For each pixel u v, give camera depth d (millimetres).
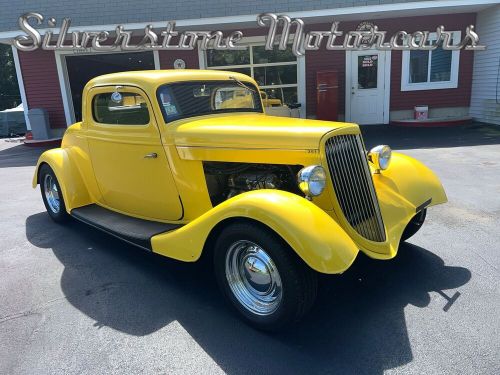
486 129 11430
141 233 3672
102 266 4039
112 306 3303
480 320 2906
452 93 13438
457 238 4320
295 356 2633
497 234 4379
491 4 11453
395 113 13602
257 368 2537
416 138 10562
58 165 4797
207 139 3426
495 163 7512
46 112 13727
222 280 3064
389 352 2627
